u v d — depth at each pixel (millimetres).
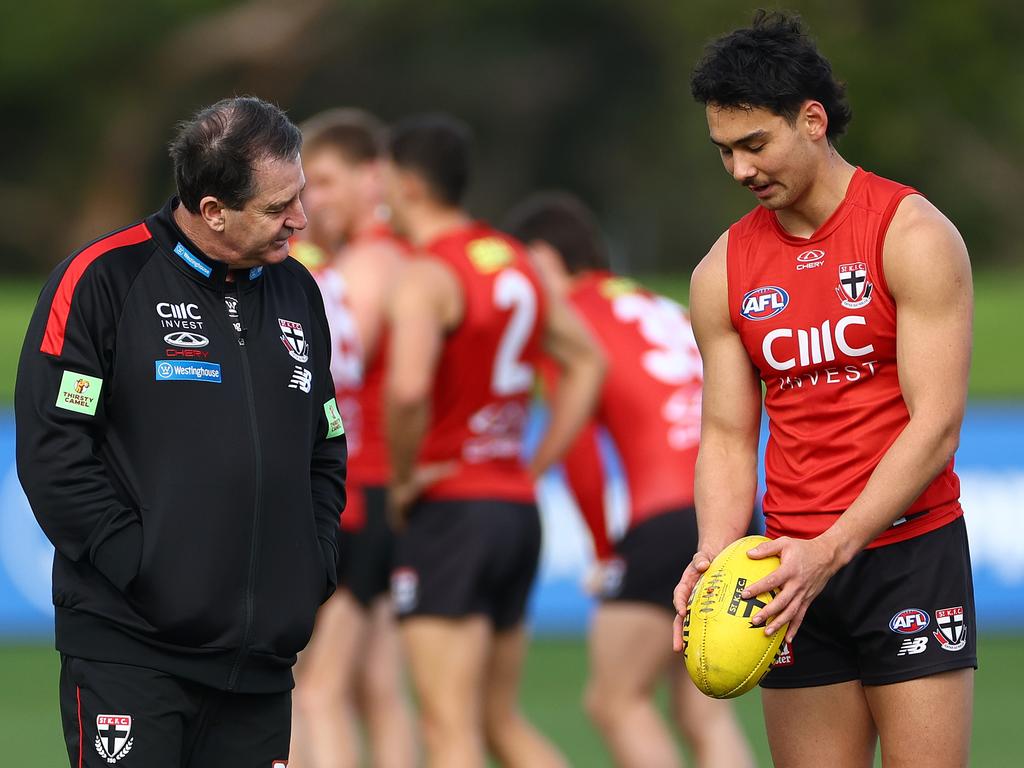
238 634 13508
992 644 32781
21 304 45062
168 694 13430
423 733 19938
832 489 13742
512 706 21094
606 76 132500
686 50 121750
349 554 22547
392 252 23156
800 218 13695
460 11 128500
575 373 21328
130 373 13398
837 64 107625
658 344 21859
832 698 14055
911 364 13219
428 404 19984
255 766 13945
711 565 13469
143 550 13234
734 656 12977
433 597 19906
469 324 20125
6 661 31969
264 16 124312
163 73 124625
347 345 22312
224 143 13258
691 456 21266
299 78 126812
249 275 14047
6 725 27266
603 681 20844
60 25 122688
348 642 22531
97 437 13562
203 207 13398
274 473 13711
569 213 23312
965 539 14039
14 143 126250
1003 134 110000
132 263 13570
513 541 20328
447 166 20734
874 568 13703
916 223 13266
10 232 125250
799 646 14086
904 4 109938
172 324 13539
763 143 13164
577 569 32469
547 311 20922
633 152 133000
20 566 32156
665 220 131250
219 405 13562
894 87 107562
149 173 126875
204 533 13383
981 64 108500
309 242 23797
